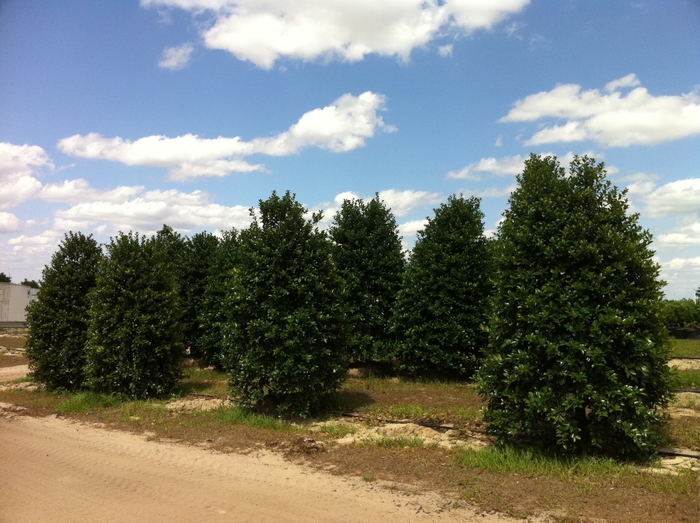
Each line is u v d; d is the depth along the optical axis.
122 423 9.30
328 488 5.73
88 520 4.88
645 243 6.59
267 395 9.70
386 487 5.72
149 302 11.55
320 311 9.55
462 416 9.20
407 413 9.59
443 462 6.58
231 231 15.39
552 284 6.41
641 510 4.89
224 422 9.12
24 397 12.04
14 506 5.26
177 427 8.87
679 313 29.34
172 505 5.25
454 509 5.07
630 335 6.02
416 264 13.88
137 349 11.20
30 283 56.78
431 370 13.82
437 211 14.32
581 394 6.11
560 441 6.14
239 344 9.49
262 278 9.34
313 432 8.46
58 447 7.67
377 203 15.39
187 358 17.20
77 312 12.67
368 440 7.71
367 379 14.12
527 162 7.46
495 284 6.98
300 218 9.81
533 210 6.72
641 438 6.04
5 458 7.05
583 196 6.66
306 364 9.19
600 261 6.32
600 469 6.00
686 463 6.35
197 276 16.38
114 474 6.31
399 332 14.05
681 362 16.23
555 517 4.80
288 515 4.97
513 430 6.49
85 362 12.43
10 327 37.91
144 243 12.12
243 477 6.16
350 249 14.91
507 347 6.76
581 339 6.18
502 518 4.83
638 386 6.28
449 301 13.27
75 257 13.22
